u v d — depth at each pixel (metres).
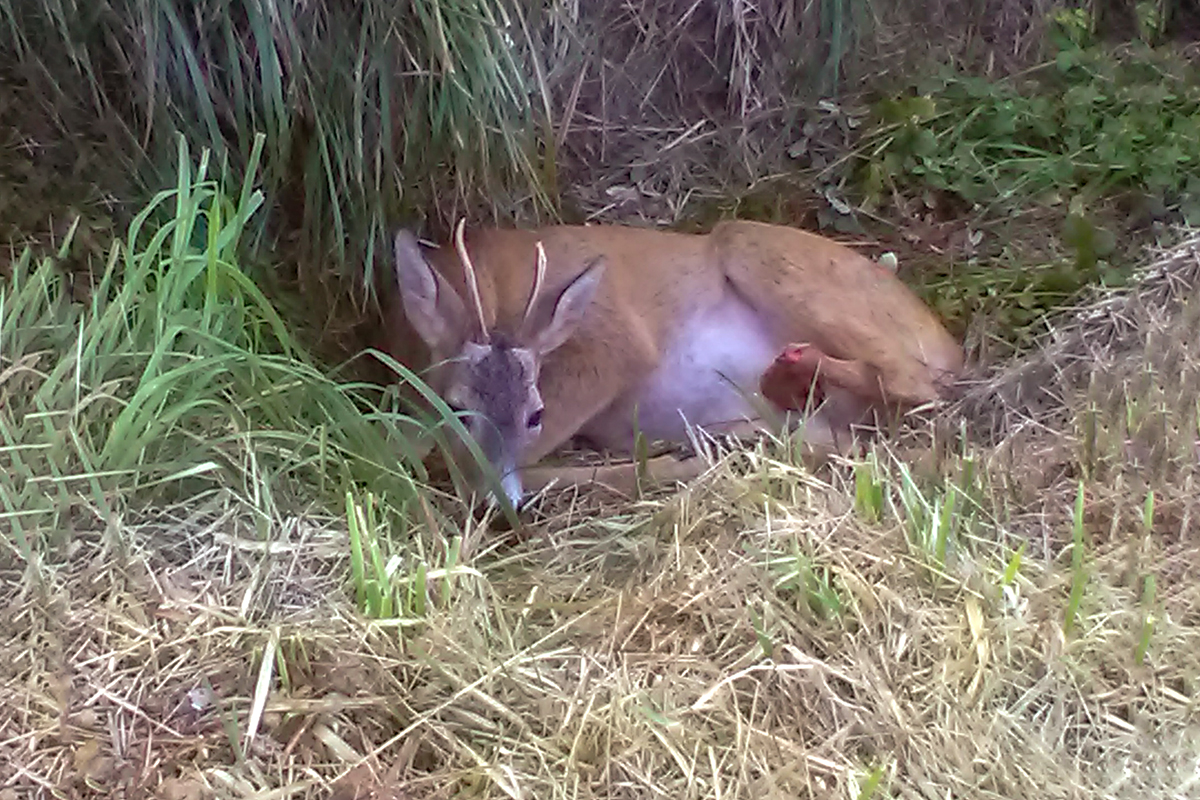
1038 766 2.59
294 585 2.84
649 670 2.78
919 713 2.69
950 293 4.42
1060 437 3.63
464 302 3.79
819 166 4.98
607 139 4.93
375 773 2.42
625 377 4.07
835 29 4.95
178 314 3.15
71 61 3.74
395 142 4.09
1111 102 5.01
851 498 3.28
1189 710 2.73
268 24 3.69
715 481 3.43
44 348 3.12
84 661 2.52
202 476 3.01
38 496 2.78
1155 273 4.23
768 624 2.87
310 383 3.21
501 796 2.41
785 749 2.58
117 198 3.74
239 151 3.98
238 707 2.49
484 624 2.83
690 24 5.00
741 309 4.23
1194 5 5.69
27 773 2.29
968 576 2.99
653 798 2.46
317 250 4.07
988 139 4.94
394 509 3.17
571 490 3.77
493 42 4.07
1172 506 3.26
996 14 5.44
